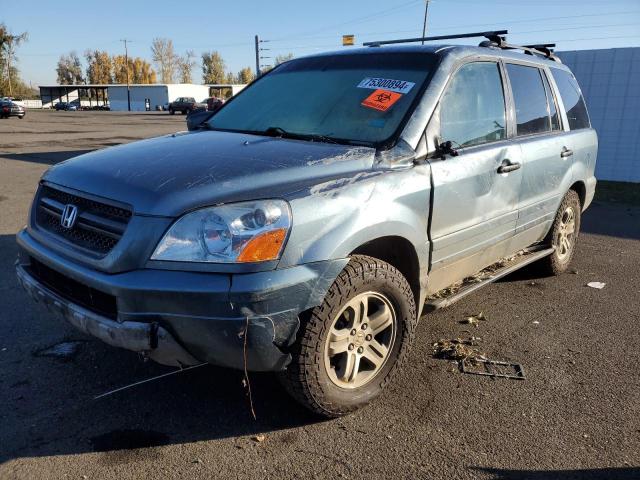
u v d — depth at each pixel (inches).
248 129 147.1
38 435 109.7
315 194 104.7
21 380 129.6
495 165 149.4
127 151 125.5
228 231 95.3
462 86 144.7
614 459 106.9
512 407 124.0
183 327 95.6
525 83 176.2
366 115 134.5
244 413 119.3
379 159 120.2
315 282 101.3
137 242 97.0
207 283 93.7
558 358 148.6
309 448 108.2
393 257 128.7
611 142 462.9
